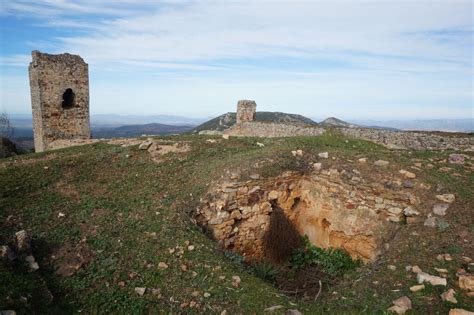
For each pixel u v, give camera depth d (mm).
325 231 11336
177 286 6707
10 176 10695
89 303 6082
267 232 11133
